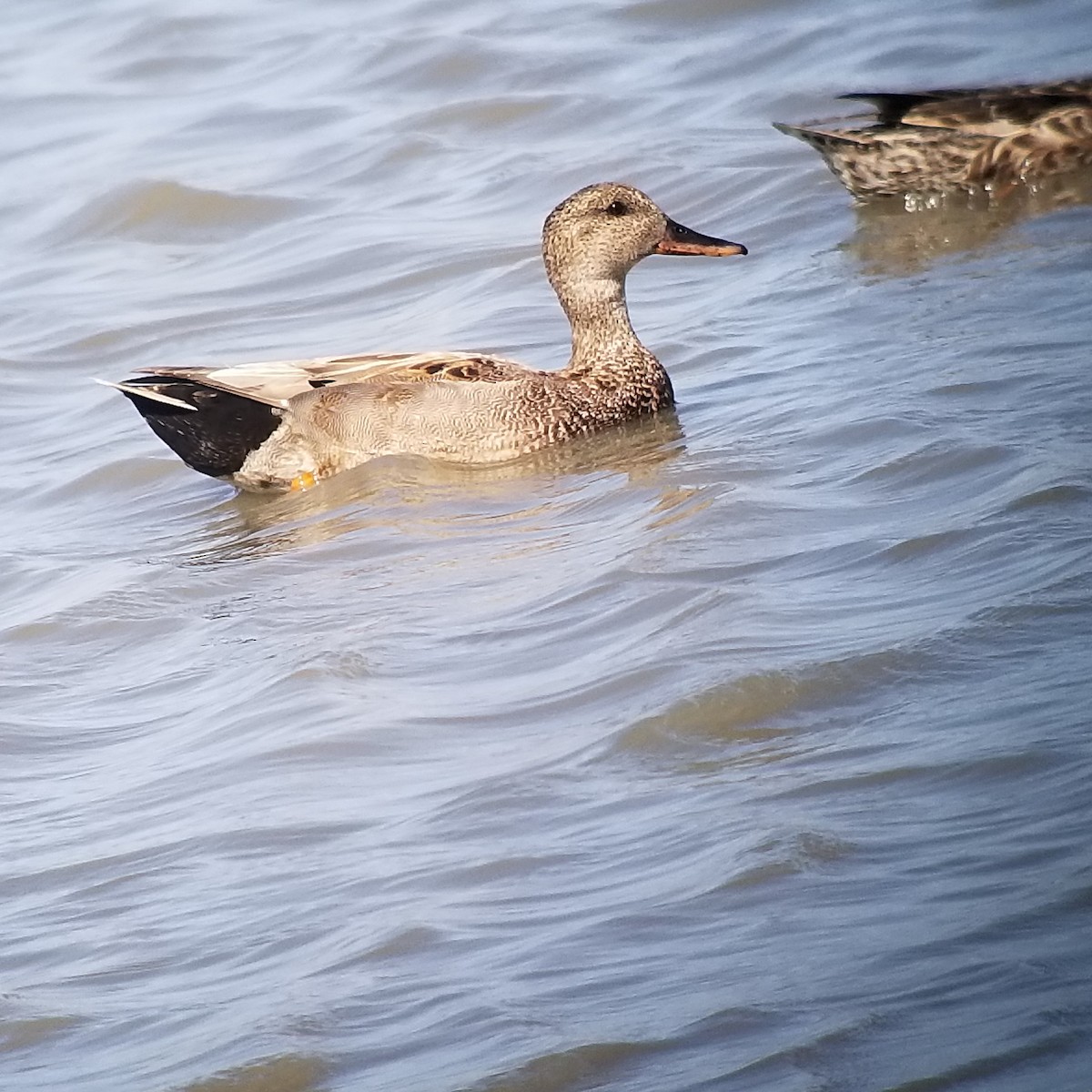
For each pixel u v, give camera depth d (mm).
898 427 14031
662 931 8047
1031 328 15773
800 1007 7324
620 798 9320
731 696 10031
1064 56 24203
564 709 10508
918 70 24609
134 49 29016
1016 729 9102
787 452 14195
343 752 10484
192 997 8320
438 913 8531
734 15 27031
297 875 9219
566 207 16828
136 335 20672
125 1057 7930
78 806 10617
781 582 11602
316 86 26766
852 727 9578
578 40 26922
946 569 11289
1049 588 10555
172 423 16484
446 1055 7477
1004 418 13727
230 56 28391
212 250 22828
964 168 20578
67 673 12859
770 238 20781
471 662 11484
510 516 14578
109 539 15680
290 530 15164
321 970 8242
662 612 11562
